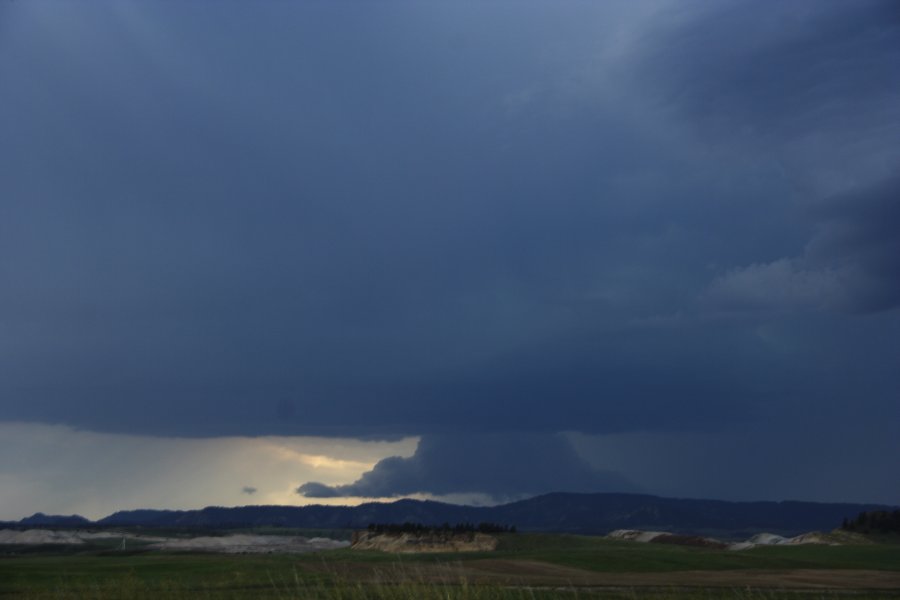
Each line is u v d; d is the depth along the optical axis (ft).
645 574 204.74
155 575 178.81
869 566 236.43
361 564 195.00
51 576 176.96
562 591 147.74
